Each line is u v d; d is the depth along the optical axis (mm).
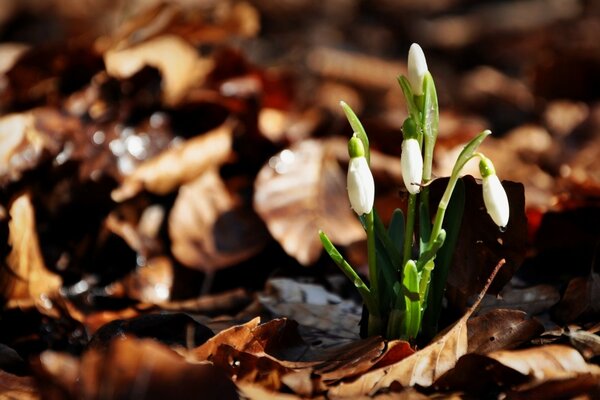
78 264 862
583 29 2348
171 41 963
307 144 929
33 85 959
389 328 729
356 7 2521
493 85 1896
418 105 710
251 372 715
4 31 2133
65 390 698
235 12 1065
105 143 901
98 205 879
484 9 2643
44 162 878
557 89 1624
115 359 688
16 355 746
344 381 710
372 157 959
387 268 733
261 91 982
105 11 2115
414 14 2547
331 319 791
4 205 863
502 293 810
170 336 740
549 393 703
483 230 748
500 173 1132
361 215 728
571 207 846
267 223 879
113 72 938
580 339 725
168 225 887
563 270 836
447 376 712
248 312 801
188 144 917
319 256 872
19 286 792
